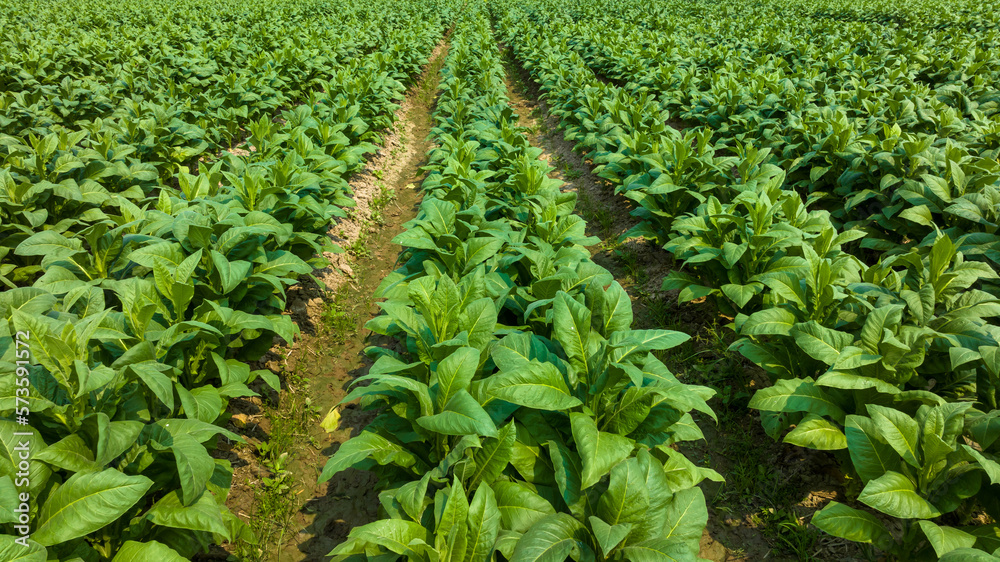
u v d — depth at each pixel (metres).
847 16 23.73
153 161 8.04
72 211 5.95
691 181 6.68
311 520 3.73
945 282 3.74
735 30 19.95
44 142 6.01
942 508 2.78
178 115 9.52
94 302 3.49
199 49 15.06
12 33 14.80
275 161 6.79
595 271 4.39
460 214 5.60
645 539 2.61
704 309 5.70
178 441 2.91
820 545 3.37
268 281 4.58
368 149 9.41
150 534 2.89
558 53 18.05
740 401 4.51
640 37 18.52
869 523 2.88
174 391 3.65
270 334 4.69
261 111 11.65
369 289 6.75
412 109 15.15
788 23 21.64
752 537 3.52
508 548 2.70
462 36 22.56
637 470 2.74
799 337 3.54
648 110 10.03
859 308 3.83
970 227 5.15
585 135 10.11
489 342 3.60
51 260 4.04
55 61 12.27
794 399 3.43
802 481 3.78
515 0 38.66
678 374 4.94
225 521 3.16
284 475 3.99
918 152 6.11
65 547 2.52
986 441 2.86
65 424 2.69
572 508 2.84
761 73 11.92
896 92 9.45
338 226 7.71
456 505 2.60
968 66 11.47
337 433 4.47
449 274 4.96
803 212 5.42
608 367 3.13
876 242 5.85
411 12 30.33
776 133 8.52
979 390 3.33
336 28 21.75
